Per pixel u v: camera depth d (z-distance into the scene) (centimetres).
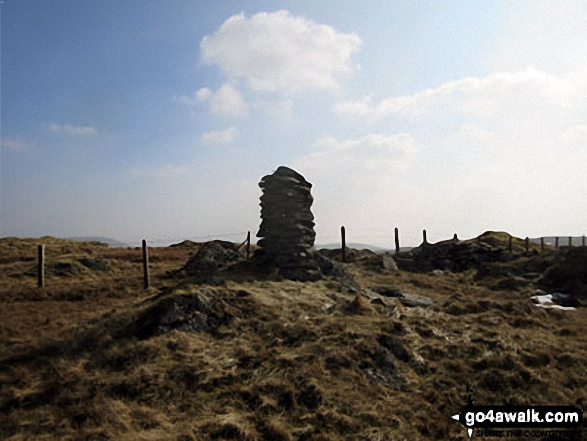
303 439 721
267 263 1900
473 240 3900
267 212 2008
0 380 948
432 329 1228
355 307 1376
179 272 2278
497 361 1012
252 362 981
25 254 2944
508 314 1525
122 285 2009
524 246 3731
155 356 980
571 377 971
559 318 1568
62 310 1580
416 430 762
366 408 815
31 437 717
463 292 2219
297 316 1288
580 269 2192
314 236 2061
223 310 1239
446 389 912
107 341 1101
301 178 2103
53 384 902
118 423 740
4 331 1291
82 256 2822
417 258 3362
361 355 1012
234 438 706
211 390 871
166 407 811
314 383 874
